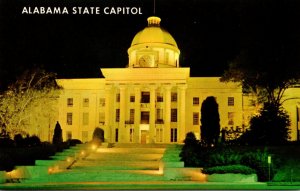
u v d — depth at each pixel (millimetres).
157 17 80750
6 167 37781
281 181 35750
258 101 58531
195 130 74250
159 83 71750
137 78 72312
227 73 60594
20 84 62688
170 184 32750
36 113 64562
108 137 71688
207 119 47844
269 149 43312
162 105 73750
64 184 33594
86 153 48375
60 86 73625
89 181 36781
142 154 47094
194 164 39594
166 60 77000
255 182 34625
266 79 56031
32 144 50312
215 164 38156
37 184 33938
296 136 71250
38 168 38719
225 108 74562
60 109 77188
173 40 79562
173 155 43156
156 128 72000
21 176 38188
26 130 64375
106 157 46844
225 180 34719
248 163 37219
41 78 64875
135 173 38250
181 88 71438
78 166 42844
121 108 72062
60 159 43562
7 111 60906
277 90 64875
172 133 72812
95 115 76625
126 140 71750
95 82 77375
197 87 75562
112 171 39406
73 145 52000
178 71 71625
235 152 41781
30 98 62781
